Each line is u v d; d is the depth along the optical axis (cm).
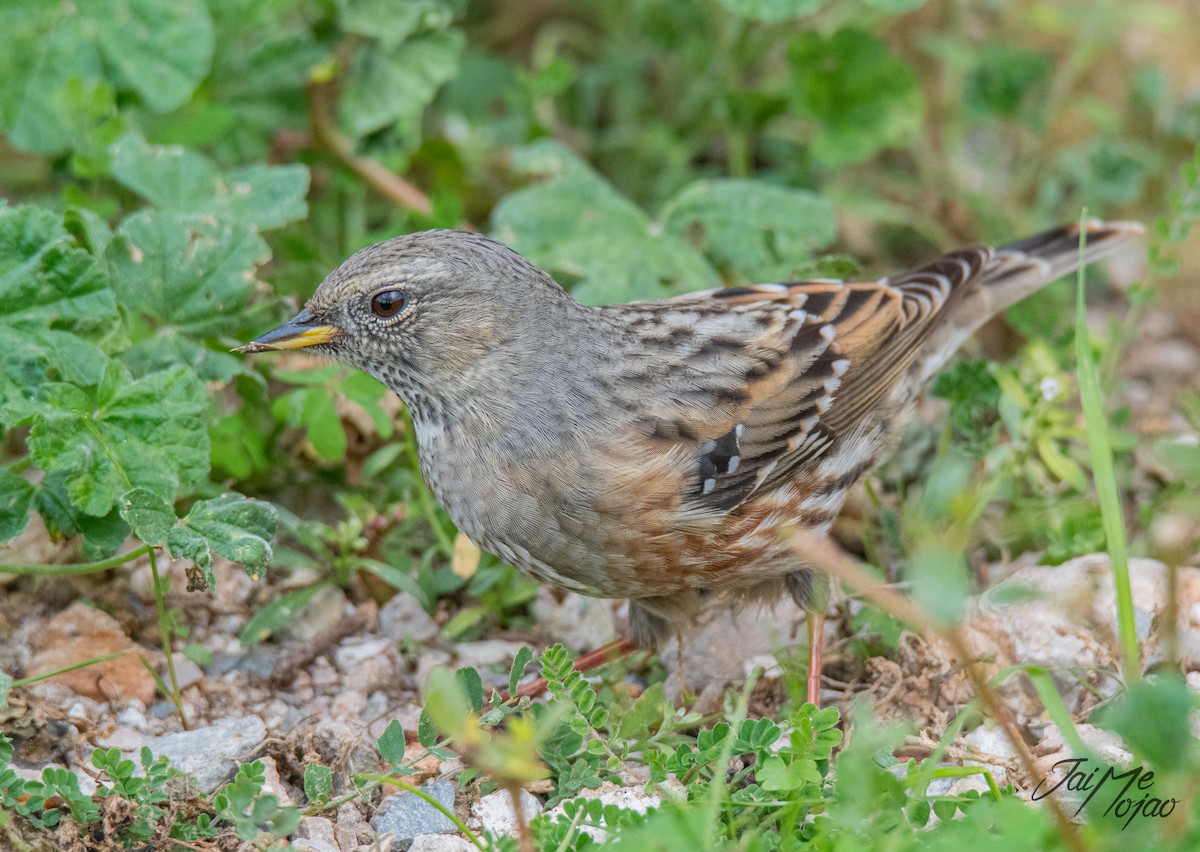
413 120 1198
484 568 986
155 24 1145
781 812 700
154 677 855
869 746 662
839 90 1267
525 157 1166
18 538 931
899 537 993
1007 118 1350
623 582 862
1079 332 807
